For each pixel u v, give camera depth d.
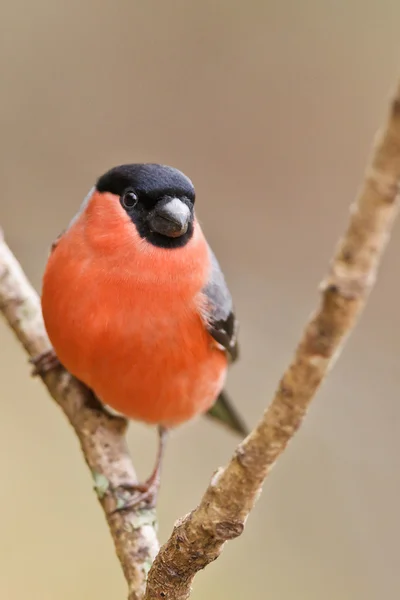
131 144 13.13
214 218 13.27
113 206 6.88
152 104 13.22
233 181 13.35
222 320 7.52
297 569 10.45
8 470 10.46
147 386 7.28
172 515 10.49
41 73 12.98
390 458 11.97
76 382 7.79
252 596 10.01
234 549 10.32
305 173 13.35
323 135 13.31
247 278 13.16
